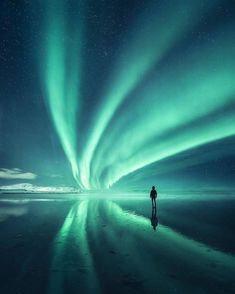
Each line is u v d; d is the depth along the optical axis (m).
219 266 5.85
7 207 20.58
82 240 8.59
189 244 7.91
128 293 4.40
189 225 11.21
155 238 8.80
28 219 13.59
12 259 6.43
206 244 7.88
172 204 21.77
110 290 4.54
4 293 4.41
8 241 8.44
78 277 5.19
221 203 22.27
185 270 5.61
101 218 13.81
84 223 12.20
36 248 7.52
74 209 18.77
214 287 4.67
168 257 6.60
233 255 6.71
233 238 8.62
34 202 26.36
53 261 6.27
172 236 9.05
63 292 4.45
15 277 5.18
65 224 11.91
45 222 12.52
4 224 11.99
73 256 6.70
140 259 6.43
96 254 6.89
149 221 12.54
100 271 5.55
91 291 4.49
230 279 5.06
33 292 4.45
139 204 22.62
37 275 5.30
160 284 4.82
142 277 5.19
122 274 5.37
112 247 7.63
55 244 8.00
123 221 12.68
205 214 14.70
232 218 13.03
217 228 10.38
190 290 4.54
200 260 6.31
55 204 23.50
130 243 8.13
